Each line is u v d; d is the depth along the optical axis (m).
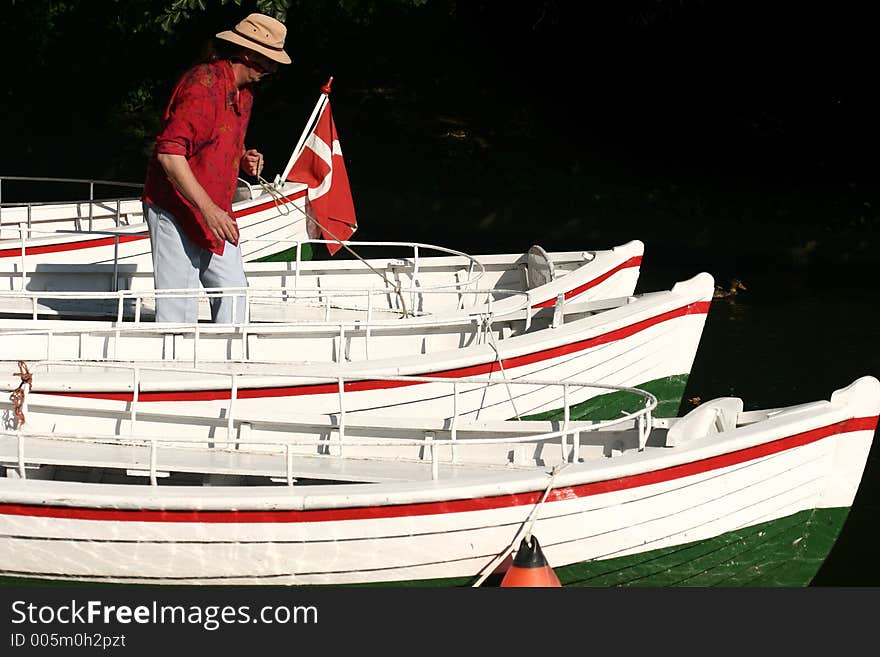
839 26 21.86
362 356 9.41
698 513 6.81
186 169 7.67
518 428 7.34
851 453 7.05
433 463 6.52
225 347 8.92
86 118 26.42
